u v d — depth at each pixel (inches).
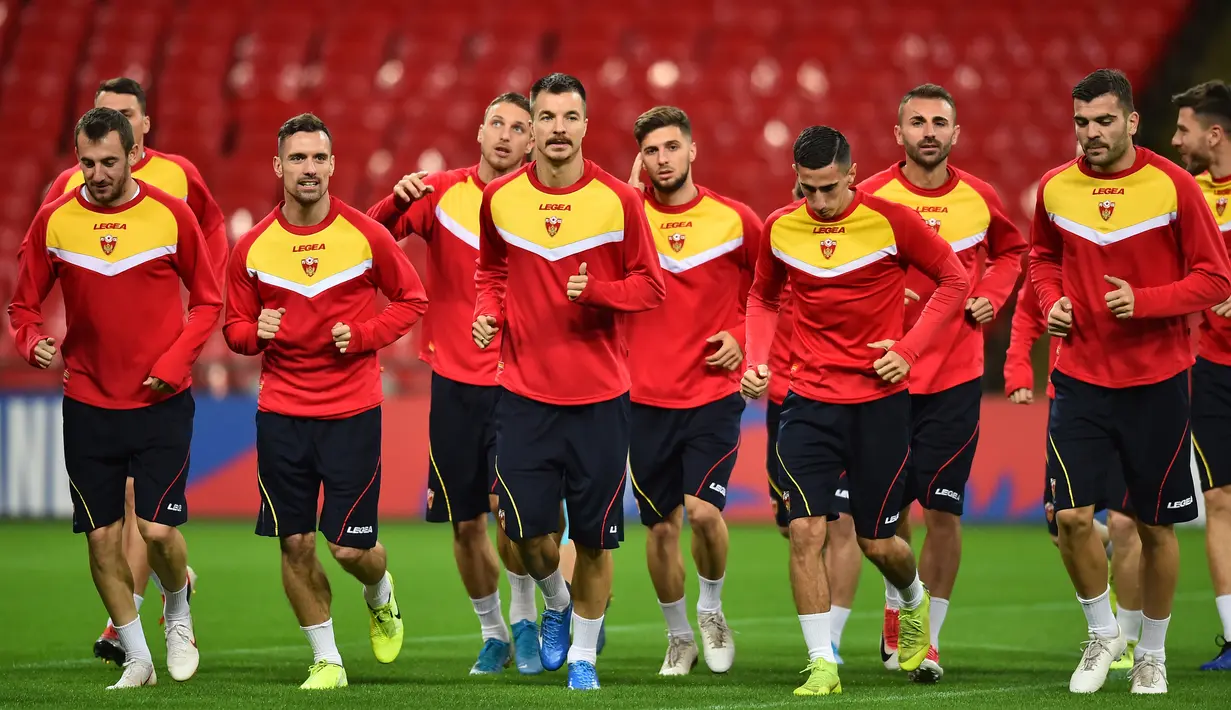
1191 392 991.6
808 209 854.5
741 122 2731.3
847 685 871.7
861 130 2721.5
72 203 865.5
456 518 978.1
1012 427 2007.9
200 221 1011.9
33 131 2805.1
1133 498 849.5
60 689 824.9
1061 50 2837.1
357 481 856.3
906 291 978.1
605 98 2797.7
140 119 979.9
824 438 848.9
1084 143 826.8
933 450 976.3
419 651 1051.9
